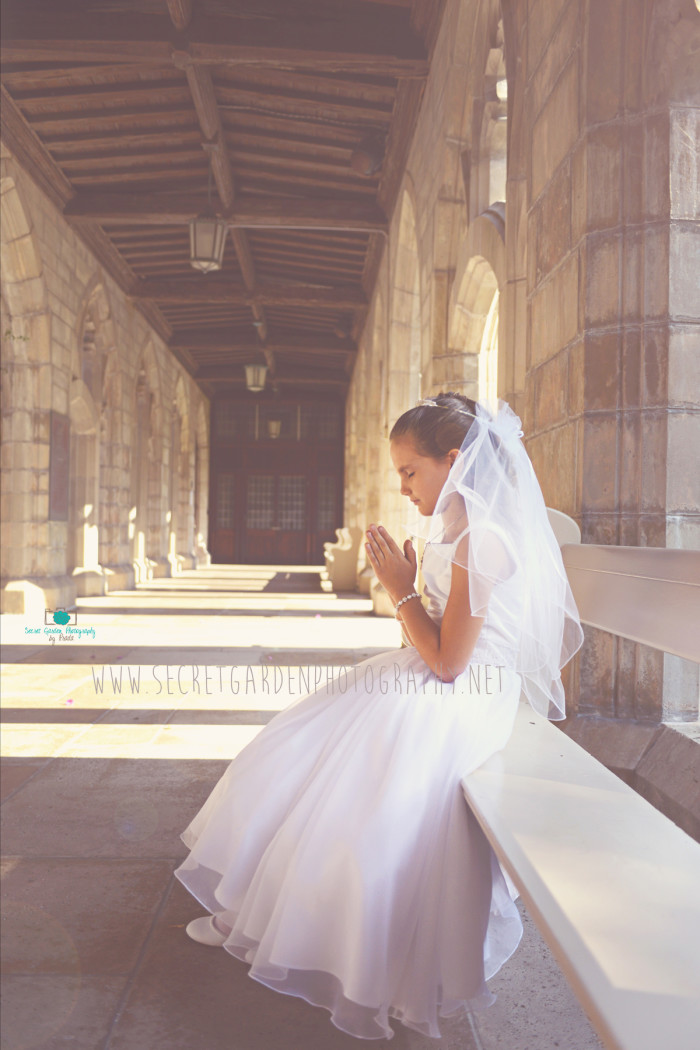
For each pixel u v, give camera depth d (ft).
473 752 5.70
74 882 7.97
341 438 89.25
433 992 5.31
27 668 20.24
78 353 39.04
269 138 31.27
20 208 31.40
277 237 41.39
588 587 8.14
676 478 9.30
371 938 5.07
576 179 10.00
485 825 4.68
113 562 48.34
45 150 31.94
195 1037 5.50
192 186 35.68
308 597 44.50
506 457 6.10
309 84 27.22
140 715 14.96
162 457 61.72
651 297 9.37
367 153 29.91
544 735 6.60
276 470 89.25
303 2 23.16
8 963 6.45
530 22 12.33
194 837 6.84
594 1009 2.92
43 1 22.95
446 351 22.16
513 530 5.90
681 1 9.01
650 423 9.36
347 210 35.60
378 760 5.61
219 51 23.15
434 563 6.12
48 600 34.24
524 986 6.29
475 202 19.56
